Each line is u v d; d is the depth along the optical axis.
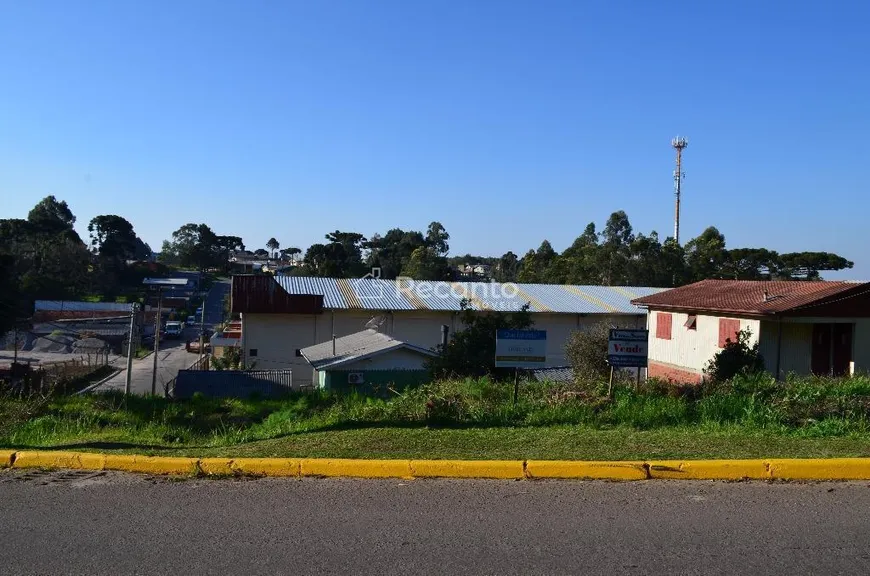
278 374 26.17
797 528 5.13
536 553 4.68
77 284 77.38
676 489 6.07
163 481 6.38
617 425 8.58
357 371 22.27
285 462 6.60
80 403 17.66
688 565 4.48
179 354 53.41
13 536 4.99
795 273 72.25
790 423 8.52
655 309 31.72
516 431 8.09
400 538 4.95
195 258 122.06
